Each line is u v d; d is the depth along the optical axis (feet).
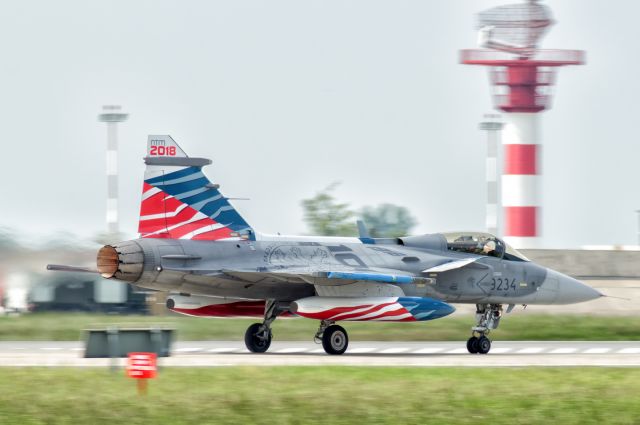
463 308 530.68
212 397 240.53
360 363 319.06
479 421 228.43
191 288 356.79
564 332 484.33
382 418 228.43
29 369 285.23
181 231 356.18
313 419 226.99
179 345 415.03
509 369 299.38
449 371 292.20
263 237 369.09
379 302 357.41
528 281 406.21
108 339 301.02
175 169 356.59
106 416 226.38
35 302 559.38
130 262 343.46
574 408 239.30
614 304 561.84
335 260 372.79
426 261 386.52
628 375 285.84
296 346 413.18
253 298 368.48
